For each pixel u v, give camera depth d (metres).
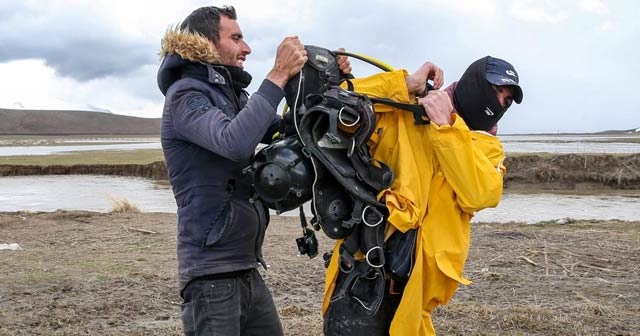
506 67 3.13
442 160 2.95
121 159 45.47
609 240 10.59
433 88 3.26
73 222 13.92
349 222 2.93
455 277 2.97
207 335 3.21
